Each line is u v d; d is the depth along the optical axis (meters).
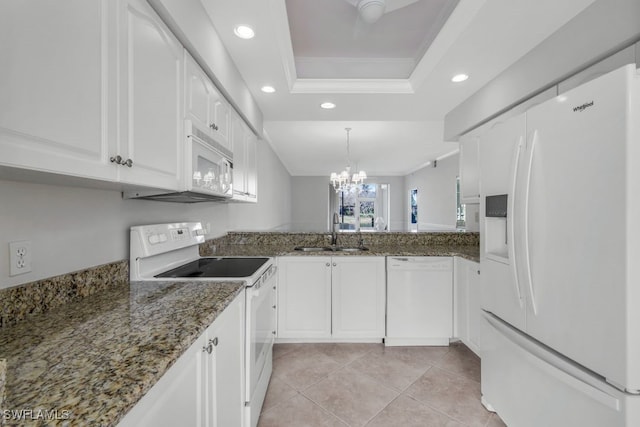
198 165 1.41
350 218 9.16
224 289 1.27
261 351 1.69
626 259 0.88
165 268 1.67
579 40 1.44
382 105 2.62
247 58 1.85
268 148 4.84
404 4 1.55
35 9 0.65
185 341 0.77
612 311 0.92
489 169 1.56
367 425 1.59
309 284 2.50
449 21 1.60
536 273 1.19
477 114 2.33
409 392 1.88
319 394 1.86
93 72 0.82
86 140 0.79
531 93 1.78
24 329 0.84
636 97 0.87
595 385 0.98
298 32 2.05
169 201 1.79
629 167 0.87
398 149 5.32
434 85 2.23
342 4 1.78
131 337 0.79
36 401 0.51
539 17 1.48
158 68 1.13
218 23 1.53
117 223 1.36
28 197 0.95
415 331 2.49
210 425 0.98
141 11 1.02
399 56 2.36
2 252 0.87
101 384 0.57
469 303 2.29
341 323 2.51
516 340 1.35
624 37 1.23
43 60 0.66
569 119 1.05
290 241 3.03
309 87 2.36
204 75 1.52
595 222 0.96
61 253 1.07
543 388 1.21
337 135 4.34
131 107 0.97
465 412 1.69
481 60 1.88
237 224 3.32
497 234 1.63
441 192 6.19
